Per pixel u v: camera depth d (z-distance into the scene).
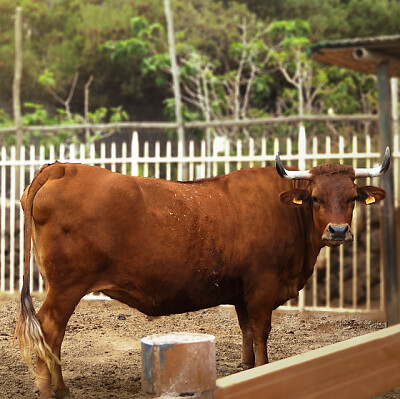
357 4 27.67
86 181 5.38
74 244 5.26
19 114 15.25
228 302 5.97
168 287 5.50
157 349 2.76
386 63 8.53
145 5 26.88
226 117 21.30
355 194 5.60
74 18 28.28
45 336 5.21
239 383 1.89
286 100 22.33
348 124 17.86
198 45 25.67
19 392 5.64
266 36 25.41
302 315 9.79
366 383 2.35
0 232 12.71
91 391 5.70
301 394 2.08
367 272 10.02
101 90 27.88
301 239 5.95
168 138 21.98
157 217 5.42
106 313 9.78
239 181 5.92
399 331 2.57
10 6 27.95
